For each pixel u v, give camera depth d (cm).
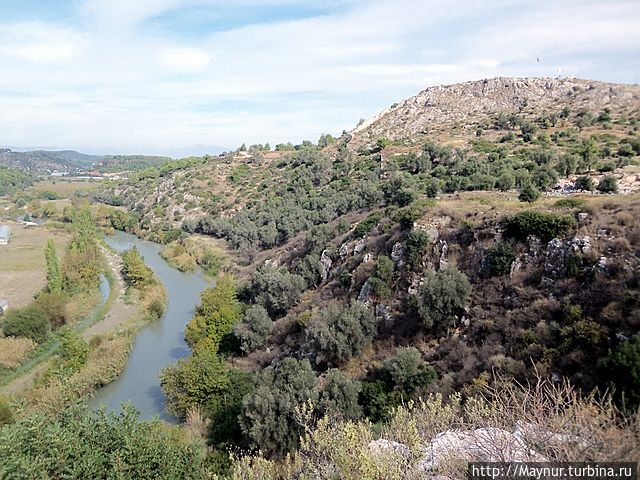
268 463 1283
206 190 11225
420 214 3575
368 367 2958
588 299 2261
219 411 2883
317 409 2347
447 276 2862
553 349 2133
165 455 1702
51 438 1543
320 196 8062
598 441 686
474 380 2205
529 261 2730
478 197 4191
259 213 8694
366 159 9331
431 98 12538
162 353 4353
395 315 3194
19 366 3853
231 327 4212
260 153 13638
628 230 2417
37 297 5191
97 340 4200
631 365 1639
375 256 3834
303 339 3538
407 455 856
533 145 7250
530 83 11488
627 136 6875
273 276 4572
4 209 14050
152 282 6144
